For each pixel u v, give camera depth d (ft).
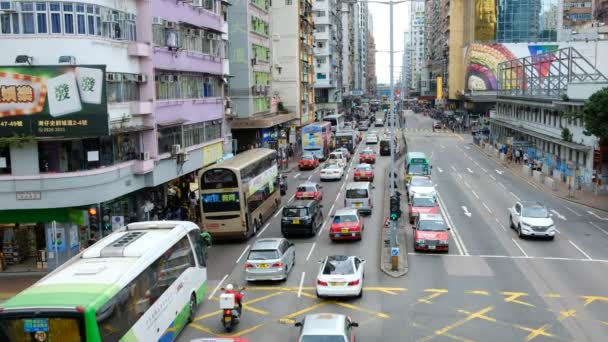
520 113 257.14
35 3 85.76
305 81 287.28
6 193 86.94
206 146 139.54
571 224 120.16
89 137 88.43
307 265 91.76
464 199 149.28
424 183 140.97
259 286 81.71
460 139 337.11
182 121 118.73
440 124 420.36
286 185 167.73
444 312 69.15
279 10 265.34
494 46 360.48
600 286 78.64
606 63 322.14
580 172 172.24
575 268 87.61
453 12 442.50
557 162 197.16
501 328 63.87
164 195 124.67
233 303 64.54
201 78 137.49
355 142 286.87
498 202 145.38
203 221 106.32
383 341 60.75
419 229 99.60
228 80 172.96
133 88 103.55
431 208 119.14
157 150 107.96
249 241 110.32
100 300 47.01
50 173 87.25
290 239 110.63
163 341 59.36
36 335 45.19
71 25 87.30
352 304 72.69
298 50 267.59
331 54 386.32
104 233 95.40
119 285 50.29
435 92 577.02
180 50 118.32
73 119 86.48
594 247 100.63
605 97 127.85
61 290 48.49
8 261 93.45
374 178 185.68
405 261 91.25
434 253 97.40
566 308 70.03
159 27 110.11
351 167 217.56
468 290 77.36
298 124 270.26
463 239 106.93
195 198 130.72
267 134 218.18
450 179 185.68
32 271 90.63
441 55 525.34
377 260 93.45
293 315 69.62
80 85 86.53
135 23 104.01
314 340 49.34
